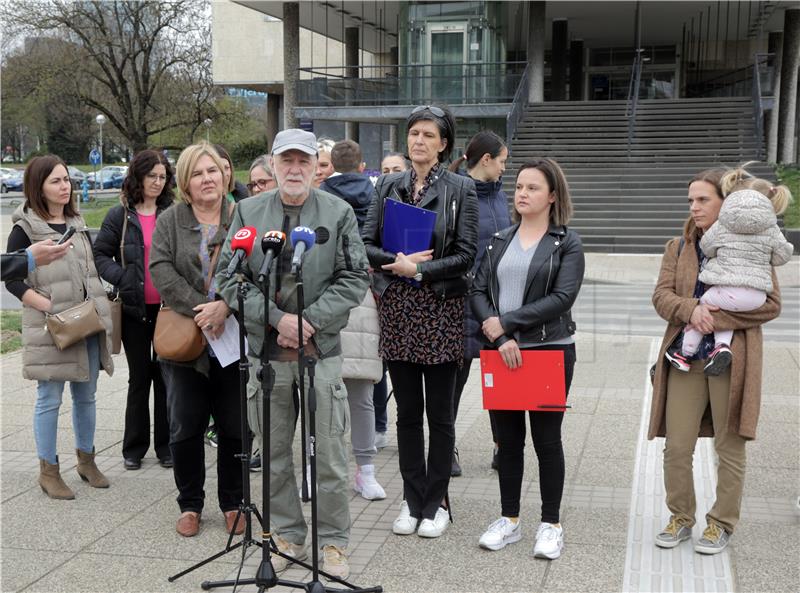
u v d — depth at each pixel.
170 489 5.23
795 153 31.91
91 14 33.12
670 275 4.27
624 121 24.55
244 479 3.78
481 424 6.54
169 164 5.52
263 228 3.93
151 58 36.03
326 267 3.93
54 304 4.91
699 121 24.17
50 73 33.09
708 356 4.08
